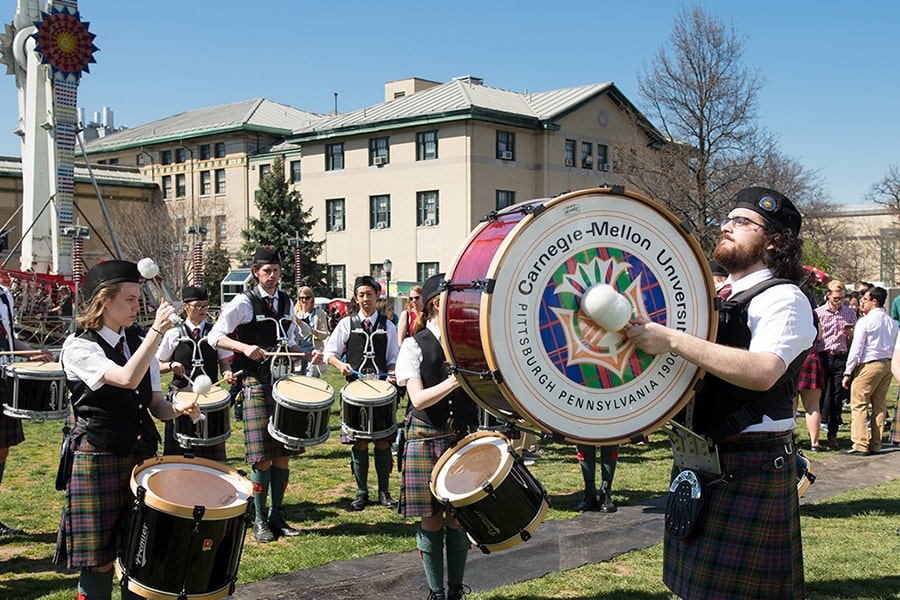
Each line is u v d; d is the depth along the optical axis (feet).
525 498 11.43
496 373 7.78
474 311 8.10
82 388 11.40
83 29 70.95
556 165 120.98
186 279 125.49
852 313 30.40
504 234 8.27
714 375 8.80
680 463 9.68
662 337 8.08
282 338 18.38
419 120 116.06
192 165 152.76
